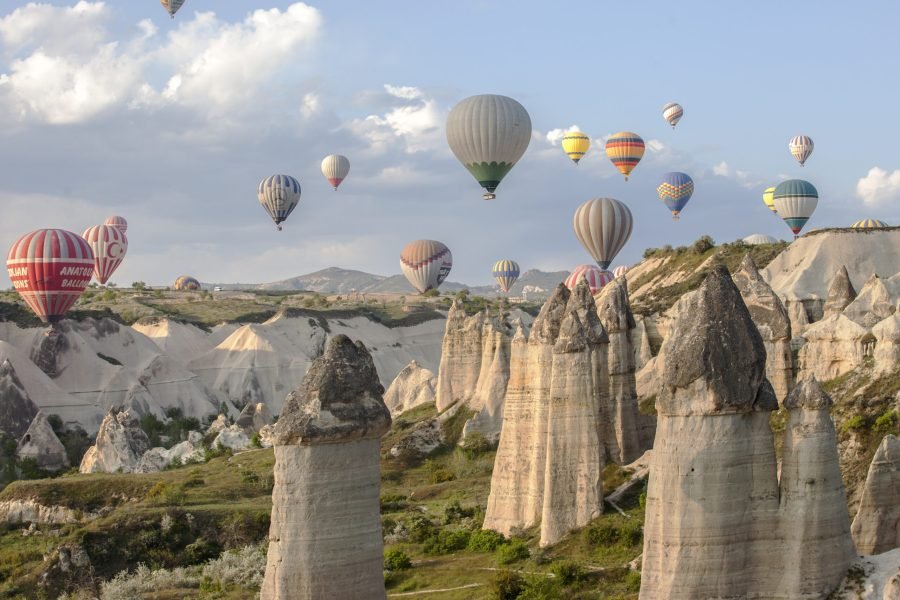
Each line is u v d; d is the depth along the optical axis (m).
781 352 54.28
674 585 28.47
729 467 28.58
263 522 71.00
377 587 29.64
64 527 76.00
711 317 28.98
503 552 50.16
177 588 61.25
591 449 49.94
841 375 59.38
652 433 59.34
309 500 29.03
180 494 78.75
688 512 28.55
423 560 54.66
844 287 79.31
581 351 50.41
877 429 51.16
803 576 28.55
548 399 54.19
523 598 43.22
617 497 50.59
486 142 90.50
